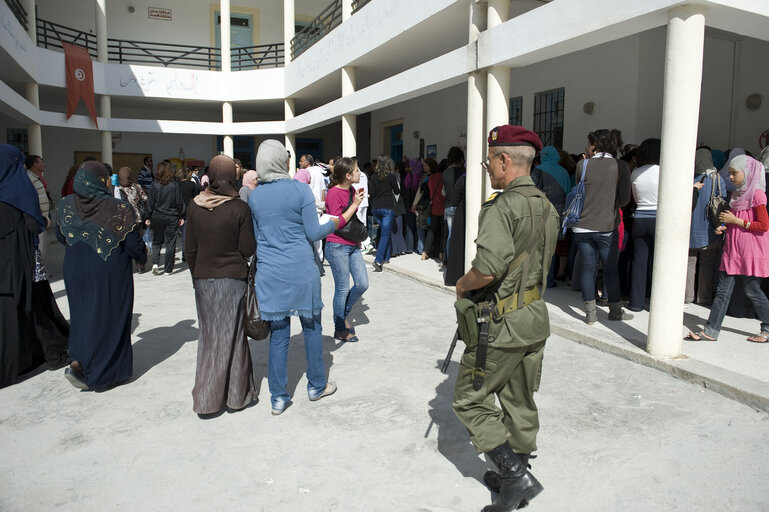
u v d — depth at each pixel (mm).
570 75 8477
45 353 4211
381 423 3342
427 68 7297
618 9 4258
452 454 2975
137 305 6414
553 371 4117
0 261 3834
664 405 3518
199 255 3443
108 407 3619
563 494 2592
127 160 18359
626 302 5867
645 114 7441
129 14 17859
